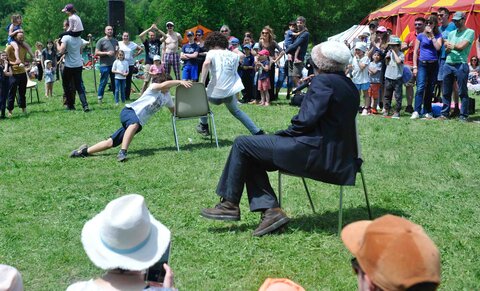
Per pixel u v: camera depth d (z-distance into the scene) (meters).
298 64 14.66
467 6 18.58
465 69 10.97
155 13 67.94
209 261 4.90
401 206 6.20
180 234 5.52
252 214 6.01
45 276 4.75
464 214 5.93
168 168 7.93
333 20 61.78
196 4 56.66
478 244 5.16
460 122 10.99
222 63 9.04
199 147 9.22
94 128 11.21
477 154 8.41
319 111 4.99
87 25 86.38
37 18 80.06
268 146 5.17
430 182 7.08
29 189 7.09
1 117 12.89
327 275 4.61
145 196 6.71
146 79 16.88
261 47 14.53
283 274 4.65
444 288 4.38
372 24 12.27
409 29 20.30
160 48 17.47
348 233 2.06
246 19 58.91
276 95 15.42
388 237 1.82
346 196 6.56
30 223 5.94
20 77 13.17
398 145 9.06
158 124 11.36
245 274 4.66
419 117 11.59
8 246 5.32
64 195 6.80
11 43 13.01
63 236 5.56
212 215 5.34
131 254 2.47
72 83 13.65
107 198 6.70
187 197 6.66
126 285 2.49
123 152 8.38
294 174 5.19
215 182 7.22
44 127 11.46
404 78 12.18
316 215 5.98
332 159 5.05
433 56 11.30
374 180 7.18
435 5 19.47
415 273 1.75
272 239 5.29
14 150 9.38
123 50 15.60
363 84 12.10
